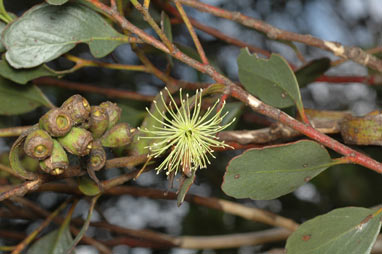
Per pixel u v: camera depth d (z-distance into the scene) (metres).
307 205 0.60
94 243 0.49
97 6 0.36
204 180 0.58
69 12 0.38
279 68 0.37
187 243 0.50
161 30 0.35
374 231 0.34
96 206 0.48
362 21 0.62
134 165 0.36
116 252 0.59
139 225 0.60
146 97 0.48
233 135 0.39
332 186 0.59
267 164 0.35
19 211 0.48
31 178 0.34
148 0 0.35
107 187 0.38
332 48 0.42
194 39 0.36
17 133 0.39
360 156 0.35
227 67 0.58
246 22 0.42
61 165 0.33
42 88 0.53
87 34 0.38
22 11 0.52
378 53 0.52
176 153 0.35
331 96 0.61
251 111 0.52
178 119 0.35
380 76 0.49
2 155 0.45
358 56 0.41
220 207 0.49
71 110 0.34
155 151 0.35
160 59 0.55
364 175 0.58
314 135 0.35
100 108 0.35
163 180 0.56
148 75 0.56
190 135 0.35
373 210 0.35
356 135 0.38
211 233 0.61
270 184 0.35
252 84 0.38
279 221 0.50
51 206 0.56
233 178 0.35
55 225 0.56
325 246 0.35
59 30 0.38
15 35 0.37
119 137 0.35
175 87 0.43
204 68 0.35
